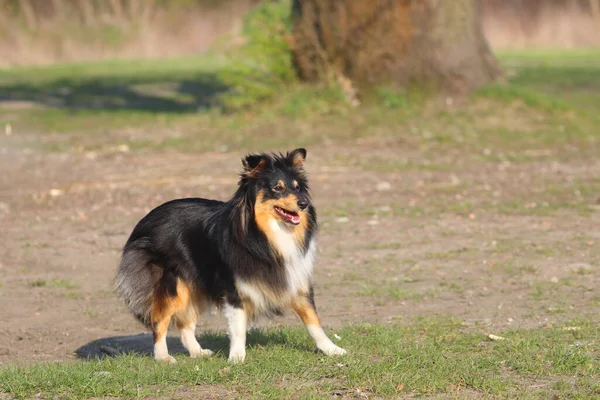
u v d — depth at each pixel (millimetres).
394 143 22500
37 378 7504
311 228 8242
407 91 25703
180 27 63875
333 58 26188
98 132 25891
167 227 8406
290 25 27812
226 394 7145
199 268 8234
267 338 9055
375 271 12148
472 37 26031
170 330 9945
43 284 11898
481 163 20172
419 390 7121
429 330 9258
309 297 8312
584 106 27078
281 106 25953
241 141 23422
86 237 14375
